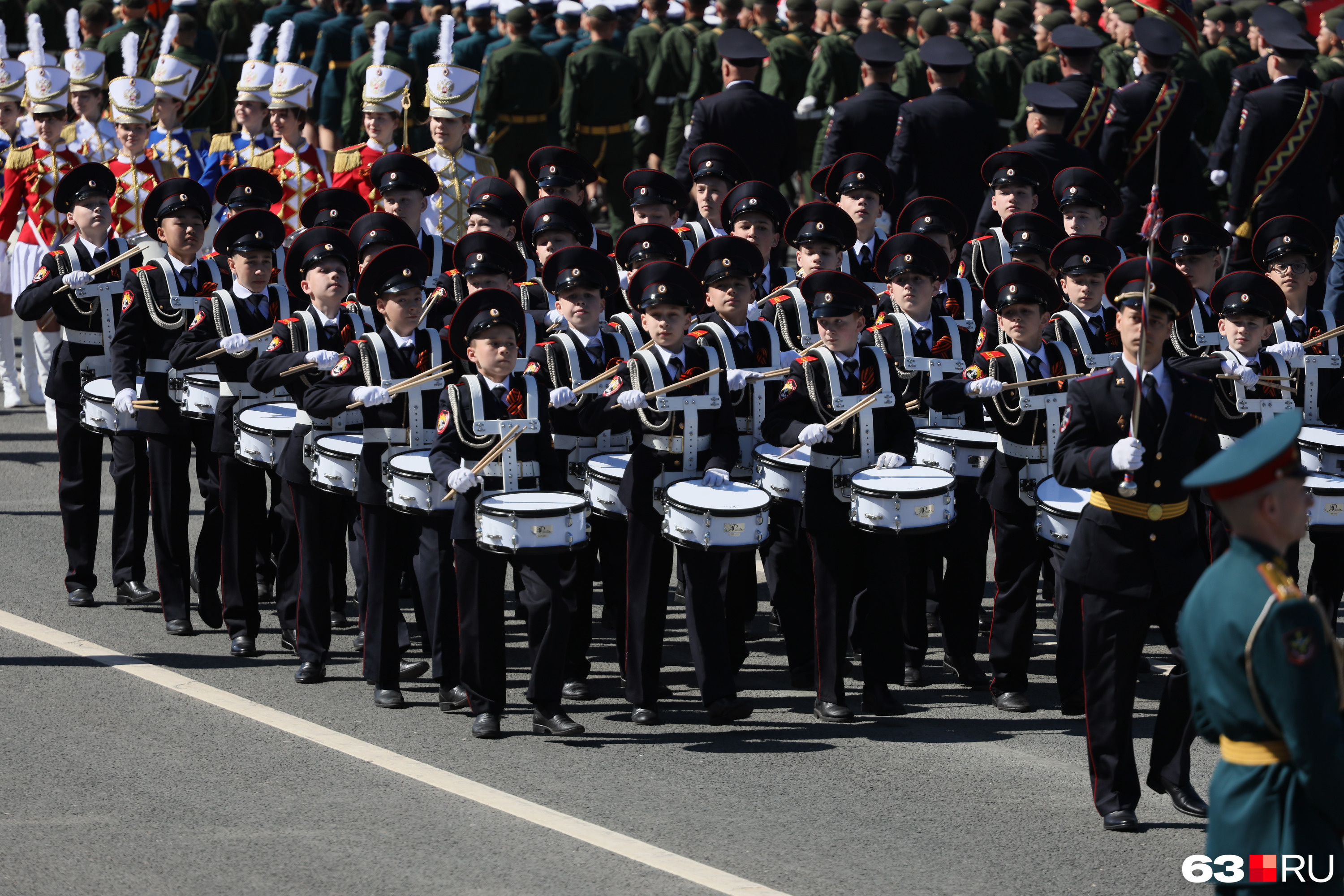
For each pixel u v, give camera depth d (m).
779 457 32.56
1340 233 54.81
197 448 36.53
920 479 30.50
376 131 48.84
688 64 73.94
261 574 39.47
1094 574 25.56
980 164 51.56
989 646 34.28
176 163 52.31
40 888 22.62
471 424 29.86
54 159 51.53
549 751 29.06
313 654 32.97
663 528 30.28
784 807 26.31
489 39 76.25
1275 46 52.97
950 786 27.48
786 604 33.53
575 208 40.03
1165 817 26.23
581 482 34.56
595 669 34.91
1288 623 16.41
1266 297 34.16
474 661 29.61
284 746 28.86
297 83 51.78
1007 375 32.44
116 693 31.62
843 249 38.09
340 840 24.50
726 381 31.64
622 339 34.94
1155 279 26.06
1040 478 32.03
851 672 34.72
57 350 37.84
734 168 43.81
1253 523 16.95
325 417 31.66
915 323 35.66
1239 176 53.66
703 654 30.69
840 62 66.19
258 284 35.69
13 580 39.38
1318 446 33.44
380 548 31.31
